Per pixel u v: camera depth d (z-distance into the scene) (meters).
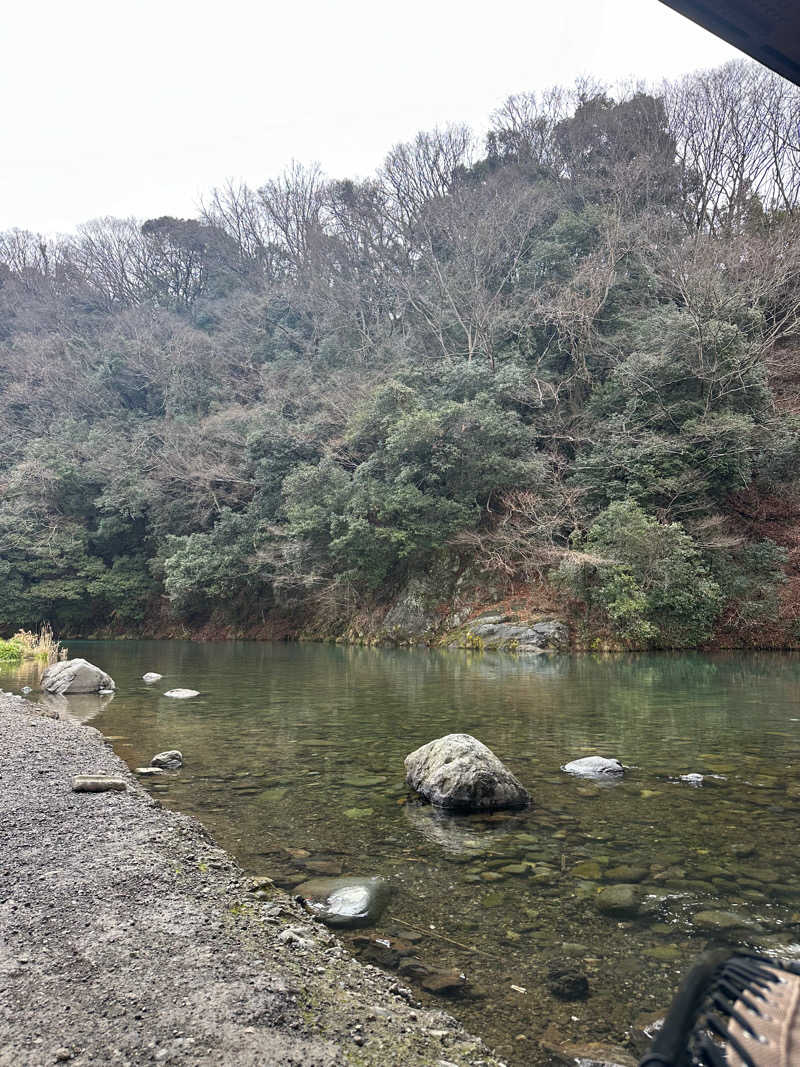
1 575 36.03
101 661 20.86
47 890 3.92
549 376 29.53
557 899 3.99
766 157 35.31
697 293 25.53
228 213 56.81
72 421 41.19
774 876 4.29
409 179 42.53
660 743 8.24
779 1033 0.54
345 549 27.39
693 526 23.41
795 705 11.16
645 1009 2.93
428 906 3.92
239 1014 2.65
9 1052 2.36
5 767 6.82
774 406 25.27
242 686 14.22
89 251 58.78
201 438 36.97
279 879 4.34
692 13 1.52
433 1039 2.66
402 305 37.38
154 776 6.88
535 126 41.94
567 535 25.81
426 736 8.81
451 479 27.72
